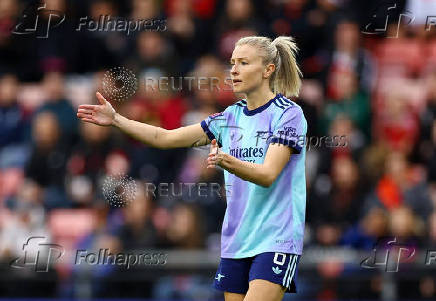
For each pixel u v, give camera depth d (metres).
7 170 33.44
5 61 36.75
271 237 16.55
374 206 28.59
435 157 32.06
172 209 29.03
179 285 28.00
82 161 31.50
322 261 27.52
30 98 35.84
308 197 29.30
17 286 28.45
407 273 27.19
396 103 33.38
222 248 17.25
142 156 30.77
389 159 30.19
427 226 28.52
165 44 34.03
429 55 35.59
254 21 34.31
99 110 16.97
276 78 17.39
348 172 29.34
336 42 33.72
